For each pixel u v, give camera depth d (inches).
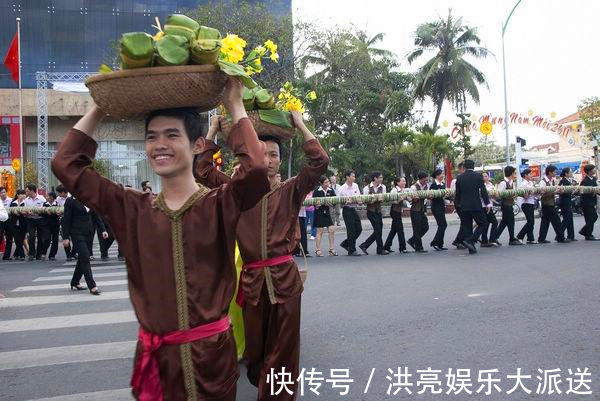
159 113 92.0
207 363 91.2
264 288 153.7
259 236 154.4
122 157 1107.3
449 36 1352.1
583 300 278.2
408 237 657.0
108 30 1508.4
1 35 1477.6
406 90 1440.7
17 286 380.8
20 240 561.0
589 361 192.7
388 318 255.3
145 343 92.6
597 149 1168.2
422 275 362.6
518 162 1017.5
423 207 495.5
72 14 1496.1
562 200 533.0
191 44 87.6
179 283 91.2
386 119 1339.8
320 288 332.2
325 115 1164.5
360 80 1222.9
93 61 1504.7
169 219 92.6
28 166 1091.3
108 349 226.7
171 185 94.2
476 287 317.1
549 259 412.2
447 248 512.1
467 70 1332.4
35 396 178.1
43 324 269.3
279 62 1042.7
